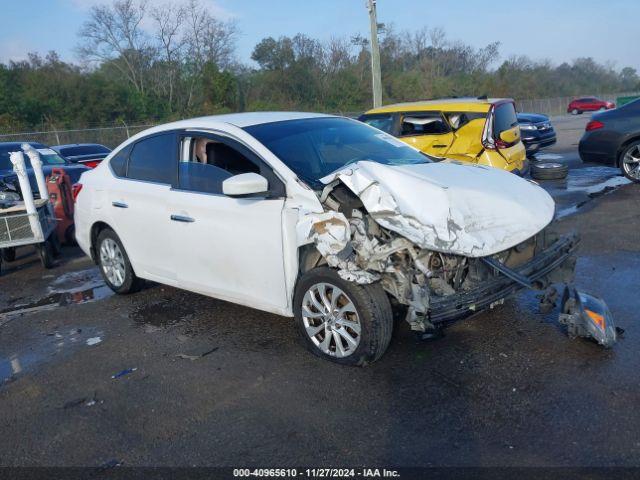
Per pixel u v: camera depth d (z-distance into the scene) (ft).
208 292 15.87
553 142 51.39
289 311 13.96
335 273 12.51
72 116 129.59
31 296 20.94
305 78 164.04
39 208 24.02
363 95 165.89
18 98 123.03
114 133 97.96
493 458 9.61
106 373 13.89
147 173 17.35
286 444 10.44
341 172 12.90
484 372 12.45
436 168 14.35
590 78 295.69
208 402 12.14
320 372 13.00
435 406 11.27
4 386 13.66
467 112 28.30
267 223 13.66
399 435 10.44
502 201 13.12
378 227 12.70
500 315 15.34
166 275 17.07
